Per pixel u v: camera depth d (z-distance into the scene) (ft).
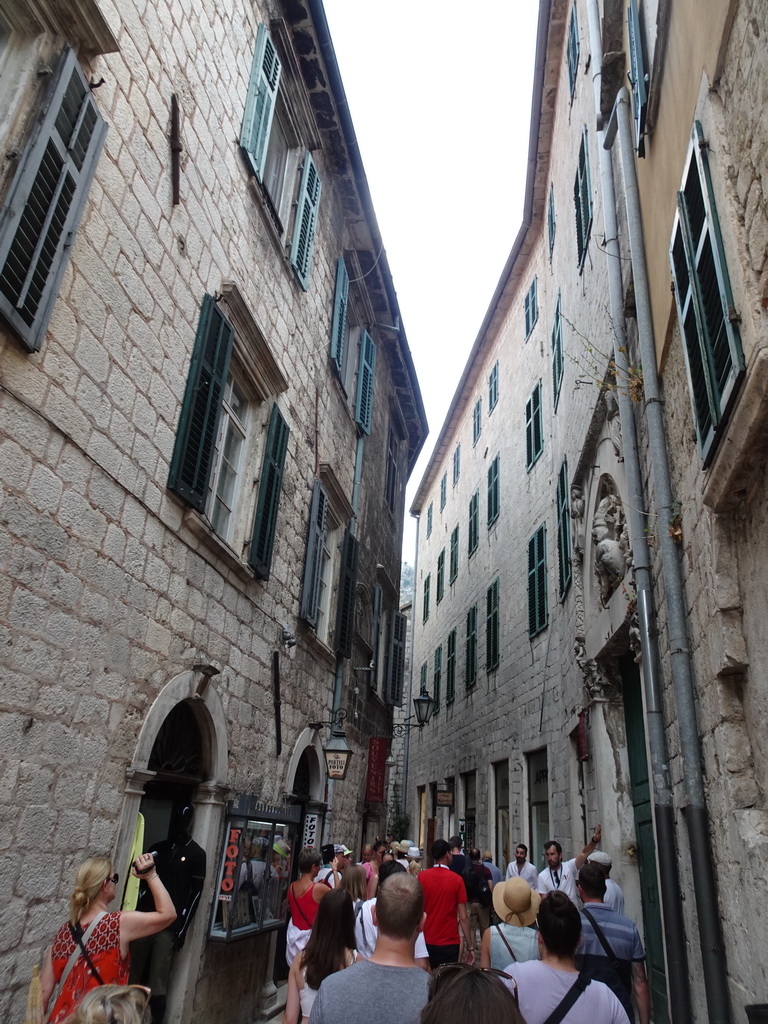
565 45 41.75
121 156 17.24
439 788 67.92
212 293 22.50
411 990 8.09
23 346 13.30
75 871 14.70
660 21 16.70
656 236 18.52
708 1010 13.48
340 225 39.68
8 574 13.01
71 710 14.78
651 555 19.94
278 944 29.17
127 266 17.40
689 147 13.79
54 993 9.79
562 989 9.31
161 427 18.93
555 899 10.07
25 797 13.28
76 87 14.83
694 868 14.37
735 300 11.27
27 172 13.15
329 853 27.73
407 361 53.16
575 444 33.42
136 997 7.02
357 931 16.17
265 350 25.93
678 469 17.15
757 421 10.62
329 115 35.06
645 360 19.19
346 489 39.86
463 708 61.82
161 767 19.62
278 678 27.35
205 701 20.92
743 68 11.10
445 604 75.72
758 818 12.06
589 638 28.89
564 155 41.19
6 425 13.01
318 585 32.76
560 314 40.57
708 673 14.39
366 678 44.65
